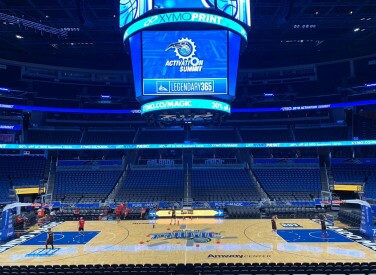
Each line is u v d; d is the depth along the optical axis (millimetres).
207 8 20844
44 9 28250
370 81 42844
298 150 48219
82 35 34688
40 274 13945
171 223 30562
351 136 45344
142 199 38750
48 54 42875
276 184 41406
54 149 44938
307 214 34219
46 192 40969
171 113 24000
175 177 42938
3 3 27188
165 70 22250
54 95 47750
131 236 25344
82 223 26203
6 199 37531
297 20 30812
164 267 14320
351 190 40469
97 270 14164
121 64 46656
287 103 49281
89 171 44188
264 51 41875
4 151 45188
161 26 22172
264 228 28125
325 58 43469
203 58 22266
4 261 19016
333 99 47094
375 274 14352
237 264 14719
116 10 28359
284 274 14242
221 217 34000
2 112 45812
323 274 14328
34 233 27031
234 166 44969
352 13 29328
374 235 24344
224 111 23281
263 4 27188
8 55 41562
